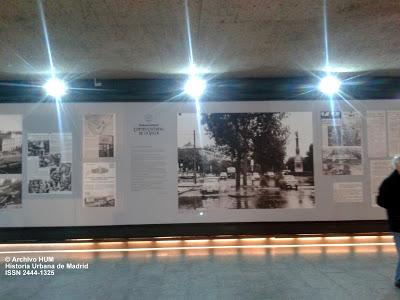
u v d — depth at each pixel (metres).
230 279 5.66
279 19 5.30
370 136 8.59
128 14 5.05
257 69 7.89
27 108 8.45
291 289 5.16
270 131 8.59
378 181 8.52
